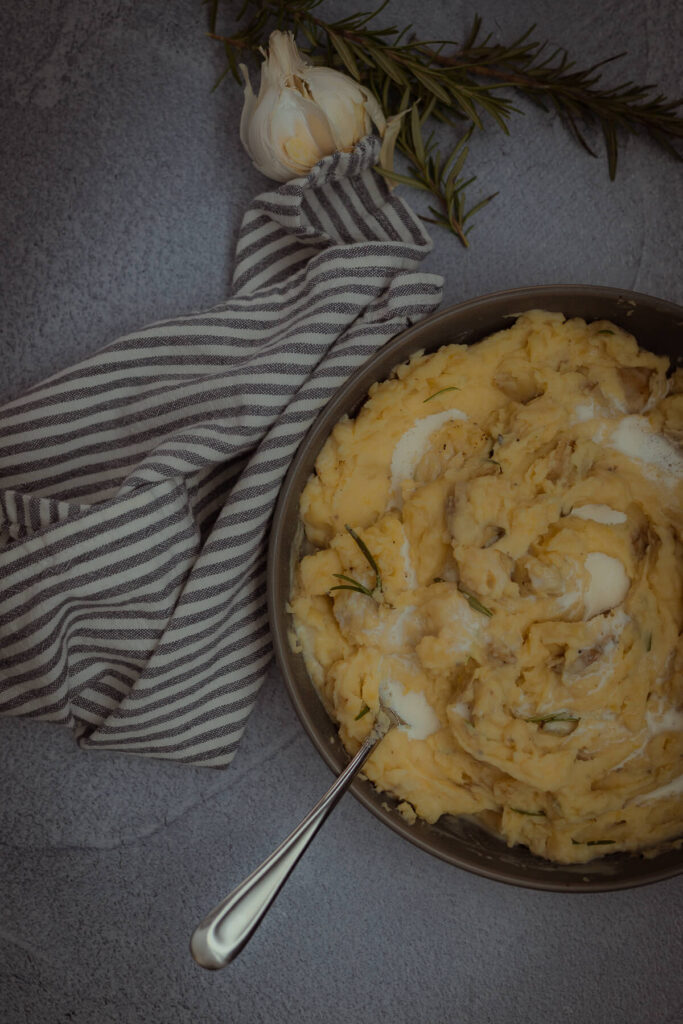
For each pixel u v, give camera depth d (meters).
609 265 0.60
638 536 0.53
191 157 0.59
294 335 0.54
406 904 0.60
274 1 0.56
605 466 0.53
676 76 0.60
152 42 0.58
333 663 0.54
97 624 0.56
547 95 0.59
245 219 0.57
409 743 0.54
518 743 0.52
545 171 0.60
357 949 0.60
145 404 0.56
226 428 0.54
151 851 0.60
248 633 0.57
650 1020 0.61
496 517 0.52
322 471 0.53
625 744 0.52
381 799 0.54
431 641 0.52
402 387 0.54
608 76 0.60
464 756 0.53
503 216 0.60
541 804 0.53
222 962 0.47
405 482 0.53
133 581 0.54
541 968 0.61
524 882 0.53
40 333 0.58
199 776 0.60
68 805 0.59
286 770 0.60
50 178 0.58
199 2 0.58
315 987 0.60
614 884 0.53
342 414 0.54
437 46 0.59
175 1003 0.60
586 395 0.53
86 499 0.57
